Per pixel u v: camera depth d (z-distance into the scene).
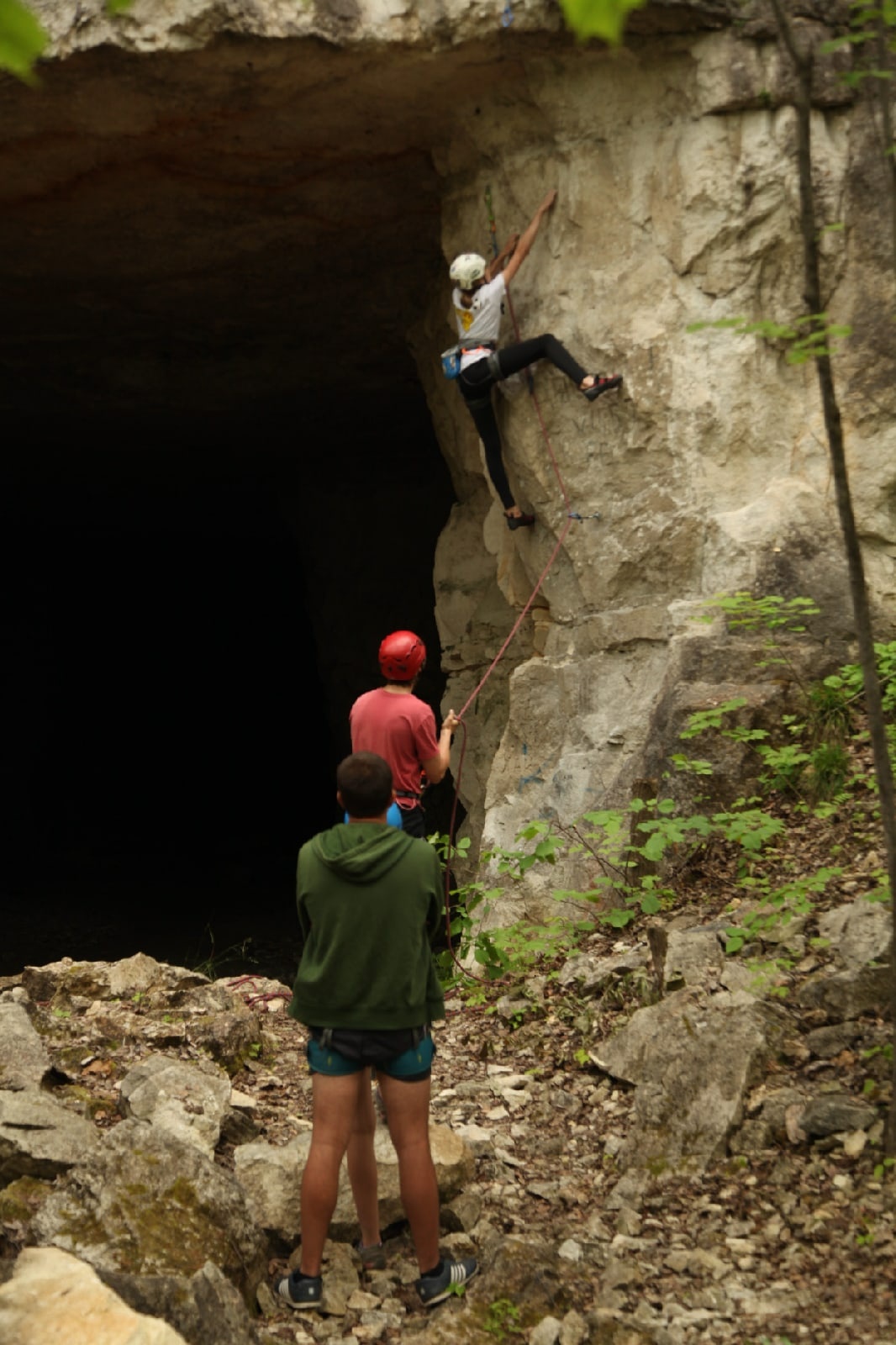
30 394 13.07
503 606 10.21
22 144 8.00
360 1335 3.43
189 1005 5.64
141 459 15.88
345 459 15.87
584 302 7.47
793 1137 4.08
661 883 6.14
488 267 8.10
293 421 14.27
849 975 4.65
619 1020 5.15
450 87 7.48
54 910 17.33
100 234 9.52
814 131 7.02
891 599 6.94
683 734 6.17
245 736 23.45
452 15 6.85
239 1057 5.11
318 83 7.34
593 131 7.39
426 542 15.69
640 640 7.35
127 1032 5.15
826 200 7.01
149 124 7.79
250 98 7.48
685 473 7.26
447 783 14.52
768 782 6.21
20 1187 3.79
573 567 7.68
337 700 16.78
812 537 6.98
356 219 9.41
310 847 3.50
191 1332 3.08
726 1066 4.36
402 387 13.23
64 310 11.10
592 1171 4.29
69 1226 3.47
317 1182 3.44
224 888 18.72
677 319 7.26
